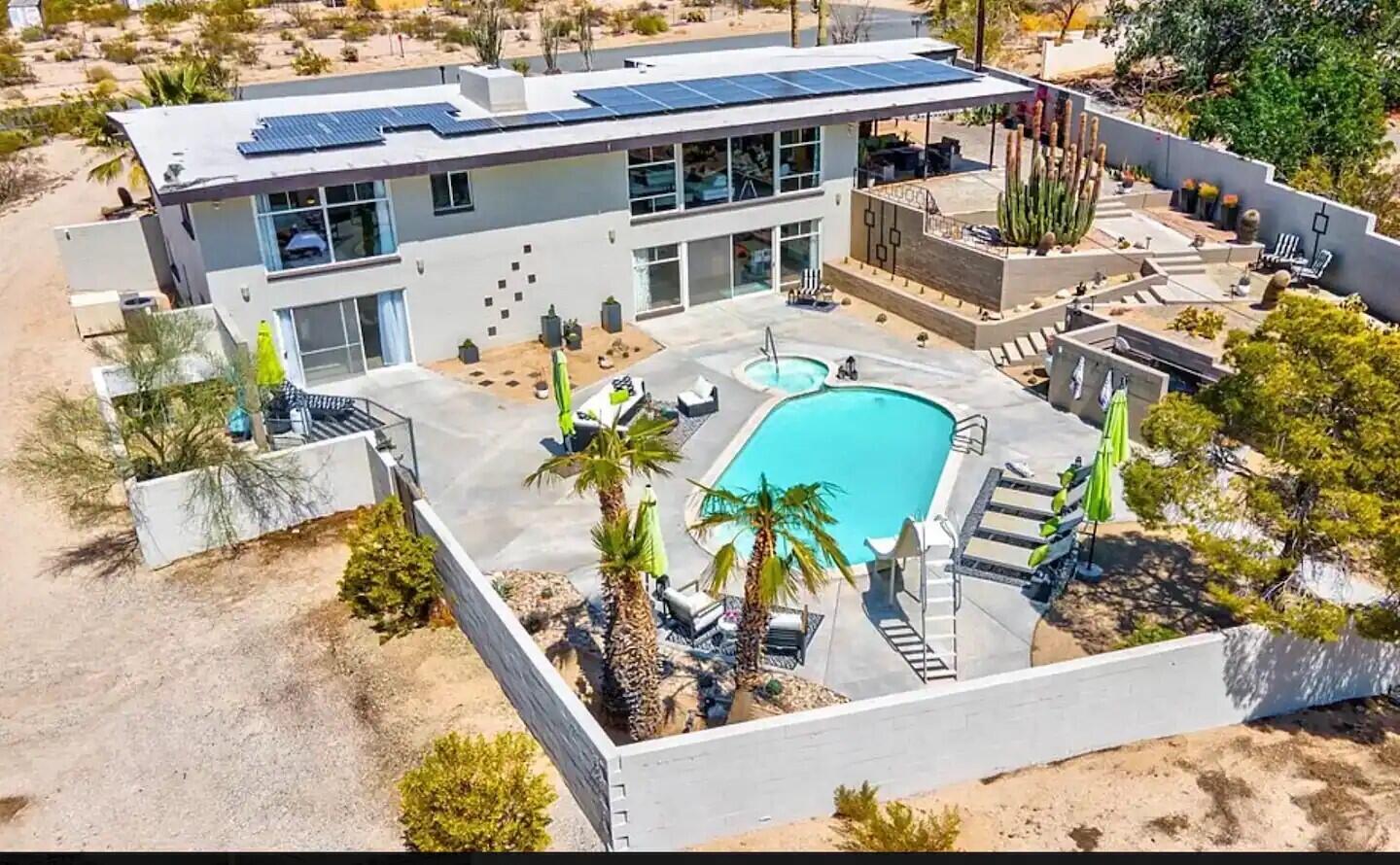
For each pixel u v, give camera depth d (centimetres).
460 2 9306
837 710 1612
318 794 1728
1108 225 3694
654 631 1712
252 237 2894
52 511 2595
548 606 2123
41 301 3850
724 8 9225
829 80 3872
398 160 2969
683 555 2273
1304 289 3291
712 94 3641
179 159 2989
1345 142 3903
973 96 3725
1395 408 1789
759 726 1577
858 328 3456
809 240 3759
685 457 2677
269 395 2659
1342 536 1741
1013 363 3123
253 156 2988
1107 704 1773
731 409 2925
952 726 1680
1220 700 1869
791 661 1948
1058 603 2103
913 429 2834
